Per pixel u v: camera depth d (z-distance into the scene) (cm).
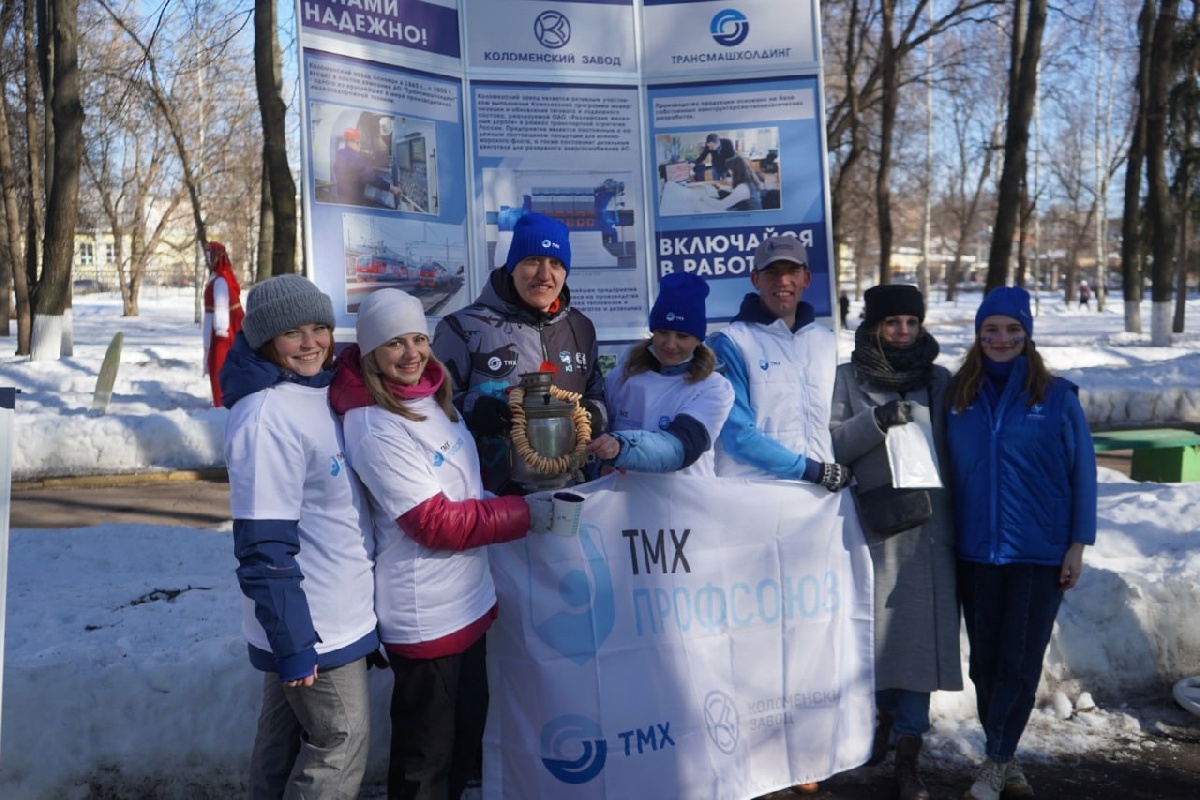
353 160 536
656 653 391
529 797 375
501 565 373
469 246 578
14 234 2177
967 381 416
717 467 423
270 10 1382
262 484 292
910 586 421
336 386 321
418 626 324
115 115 1552
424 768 334
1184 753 460
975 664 423
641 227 608
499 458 380
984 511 409
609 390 407
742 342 416
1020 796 419
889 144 2572
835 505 424
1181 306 3152
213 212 4169
